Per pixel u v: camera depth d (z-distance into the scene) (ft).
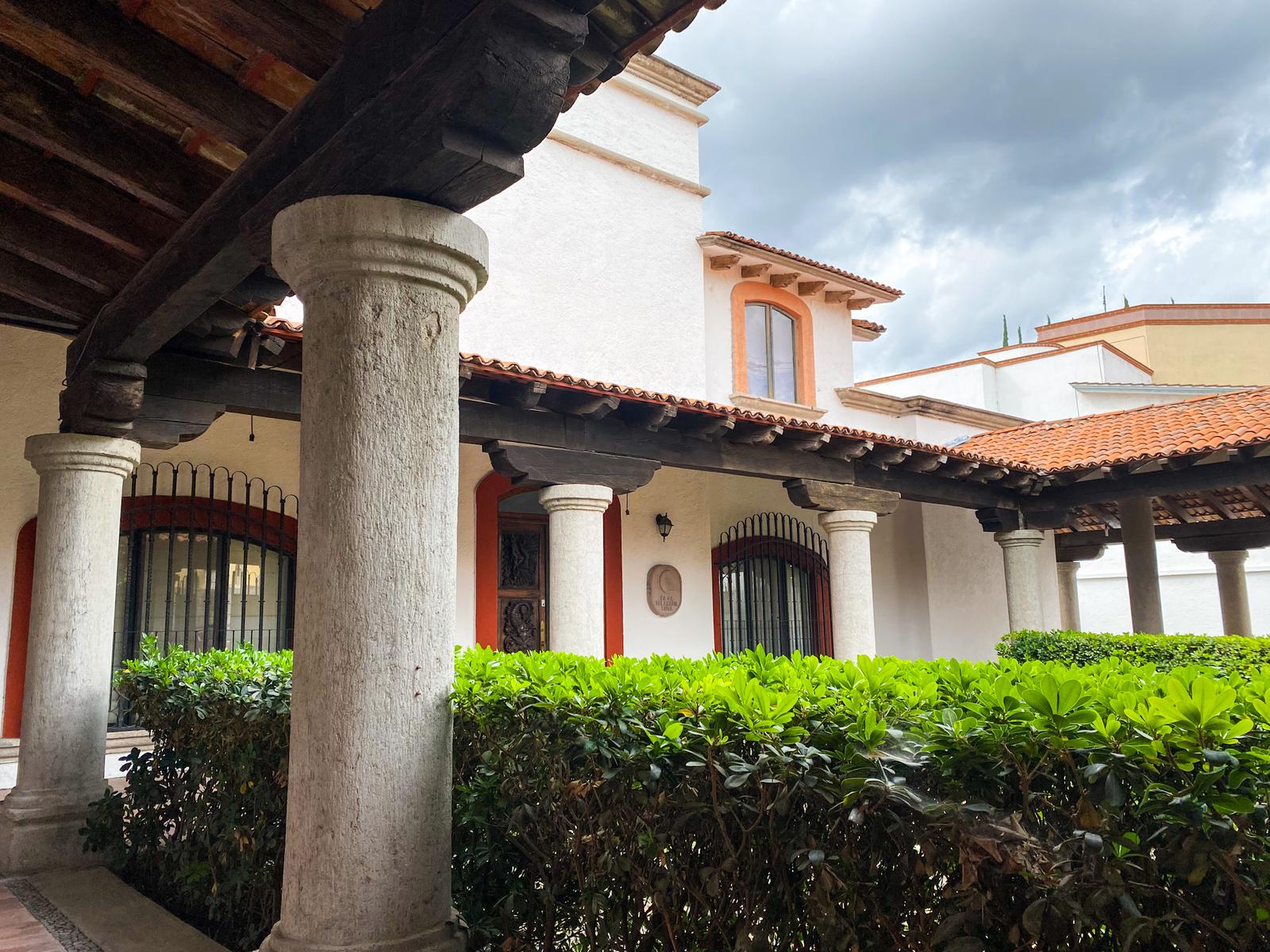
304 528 8.32
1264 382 77.00
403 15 7.56
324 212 8.27
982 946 5.49
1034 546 33.45
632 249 35.68
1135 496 31.07
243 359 17.49
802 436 25.68
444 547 8.48
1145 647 27.32
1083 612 62.03
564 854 8.84
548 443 21.66
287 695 12.47
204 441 24.82
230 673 14.46
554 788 8.68
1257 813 4.78
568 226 33.91
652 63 36.88
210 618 24.13
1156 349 78.38
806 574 38.93
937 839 5.83
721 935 7.32
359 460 8.14
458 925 8.30
